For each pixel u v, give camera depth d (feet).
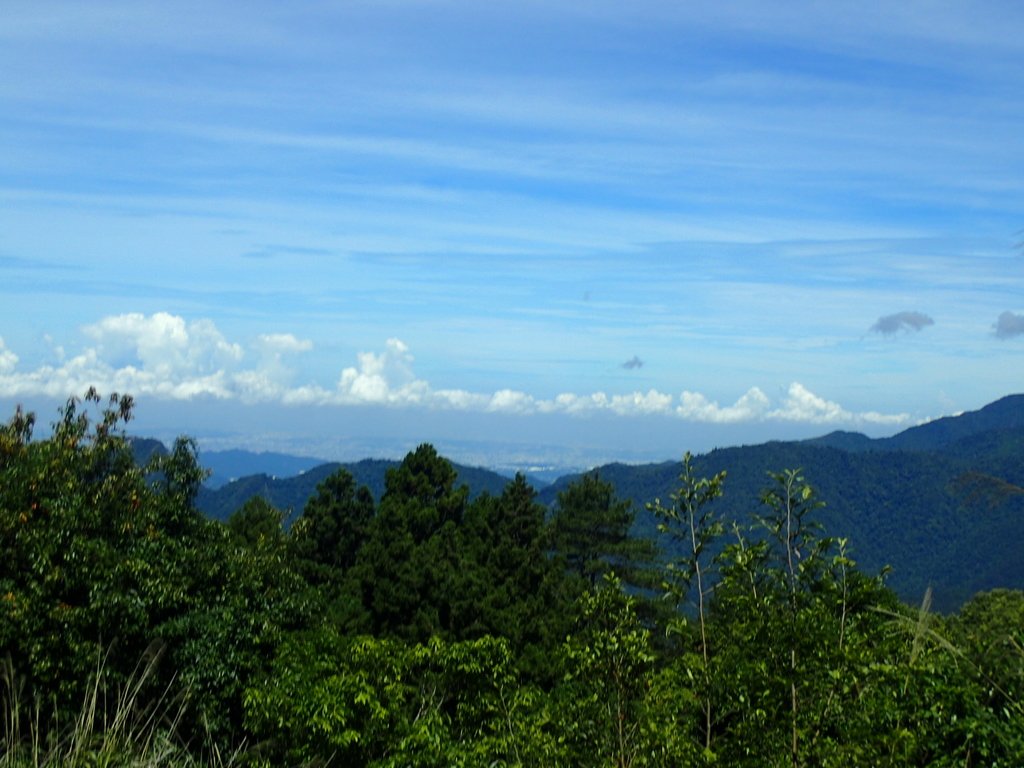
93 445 58.54
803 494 21.17
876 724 19.26
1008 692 19.94
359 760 42.01
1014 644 20.42
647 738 21.79
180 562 53.67
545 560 102.17
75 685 41.83
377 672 44.86
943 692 19.38
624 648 23.11
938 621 22.57
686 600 22.63
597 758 23.26
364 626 83.76
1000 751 18.97
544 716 26.86
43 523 48.93
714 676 20.95
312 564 101.30
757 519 21.31
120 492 55.98
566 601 92.89
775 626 19.83
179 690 45.80
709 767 20.62
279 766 42.70
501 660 45.75
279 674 46.29
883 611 20.51
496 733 34.35
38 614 43.98
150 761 21.43
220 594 54.29
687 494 22.63
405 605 84.69
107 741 20.88
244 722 45.24
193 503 63.41
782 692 19.70
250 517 108.06
